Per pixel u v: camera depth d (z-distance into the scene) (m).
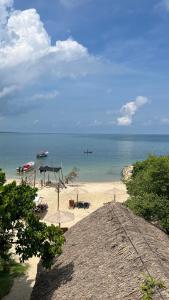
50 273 16.55
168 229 24.42
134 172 37.62
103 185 57.78
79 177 67.81
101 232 17.81
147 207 23.97
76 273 15.20
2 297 19.92
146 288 11.34
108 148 166.25
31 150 140.38
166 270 13.01
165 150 158.75
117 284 12.80
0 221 16.08
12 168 80.88
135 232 16.62
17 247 16.56
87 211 39.28
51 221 28.33
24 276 22.56
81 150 145.00
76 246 18.12
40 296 15.05
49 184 54.00
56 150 143.00
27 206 17.09
